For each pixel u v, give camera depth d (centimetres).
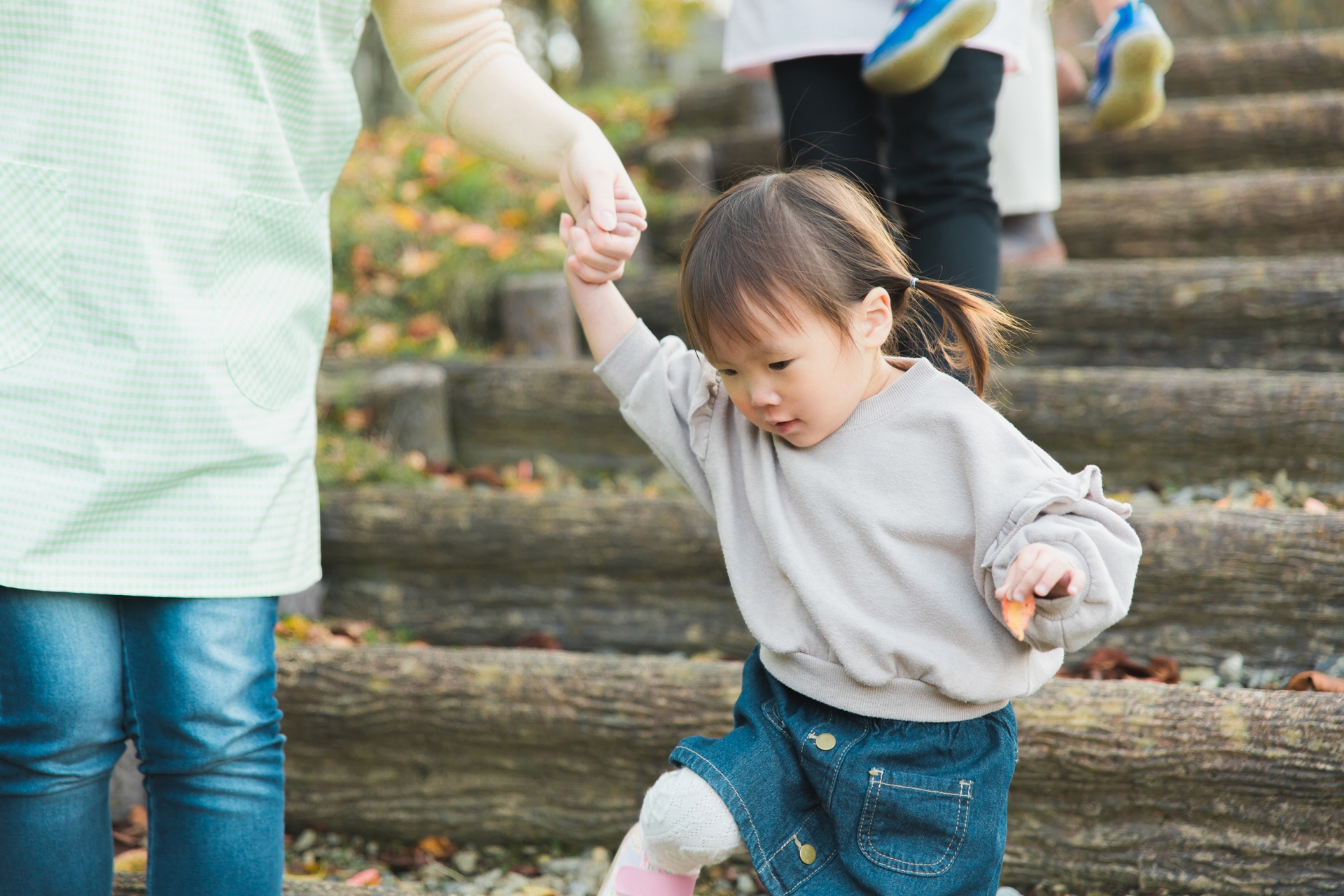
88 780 139
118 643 138
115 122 128
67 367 129
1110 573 125
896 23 210
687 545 259
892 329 154
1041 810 196
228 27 133
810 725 141
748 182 140
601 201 147
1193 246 376
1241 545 230
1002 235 356
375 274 396
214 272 136
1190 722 189
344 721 218
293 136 144
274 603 147
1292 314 310
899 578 135
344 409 315
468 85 161
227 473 138
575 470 322
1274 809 186
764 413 136
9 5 126
